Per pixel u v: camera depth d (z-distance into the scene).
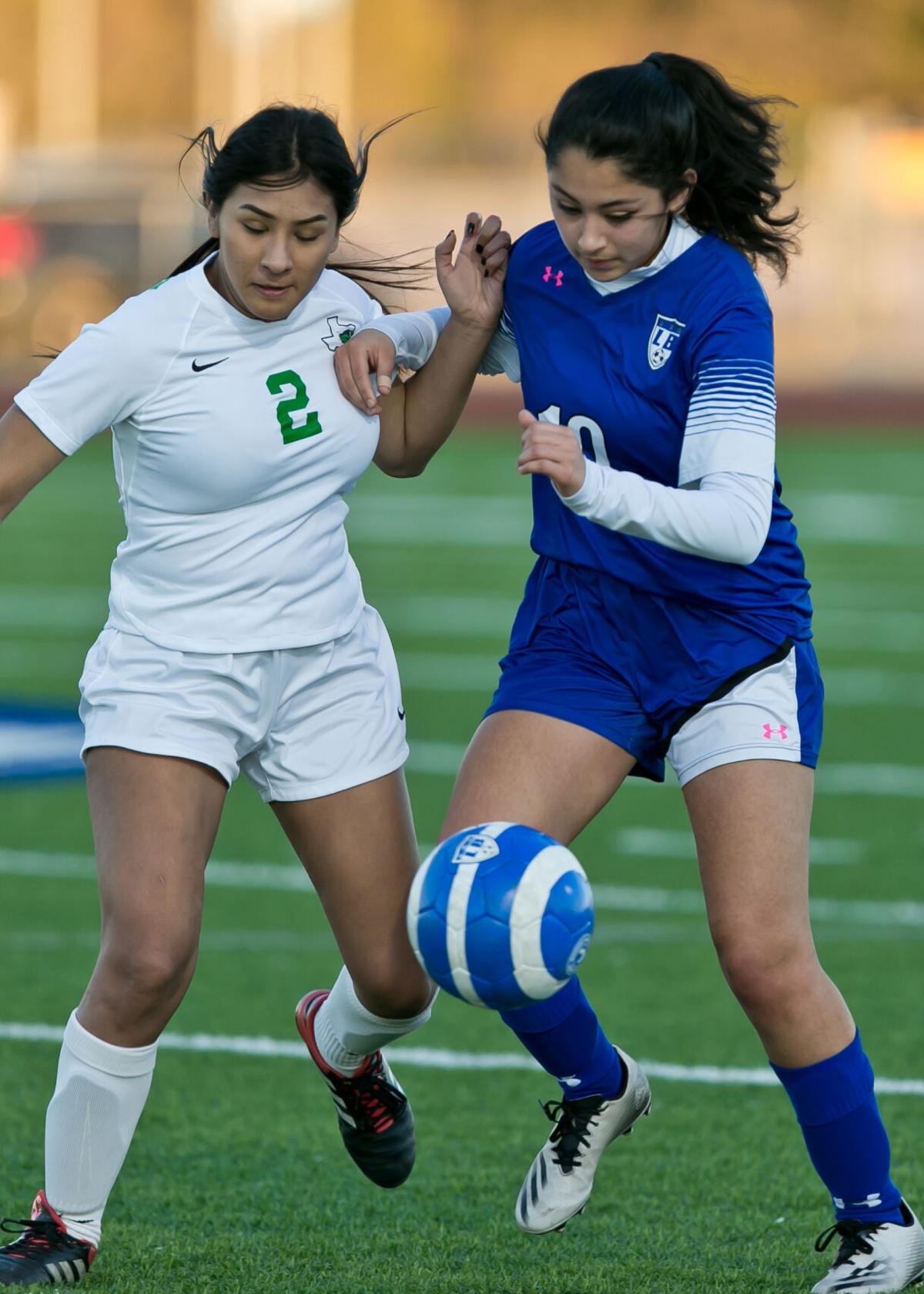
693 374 13.53
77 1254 13.80
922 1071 19.66
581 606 14.28
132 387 13.52
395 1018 14.77
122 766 13.80
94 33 166.75
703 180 13.96
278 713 14.33
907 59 169.38
